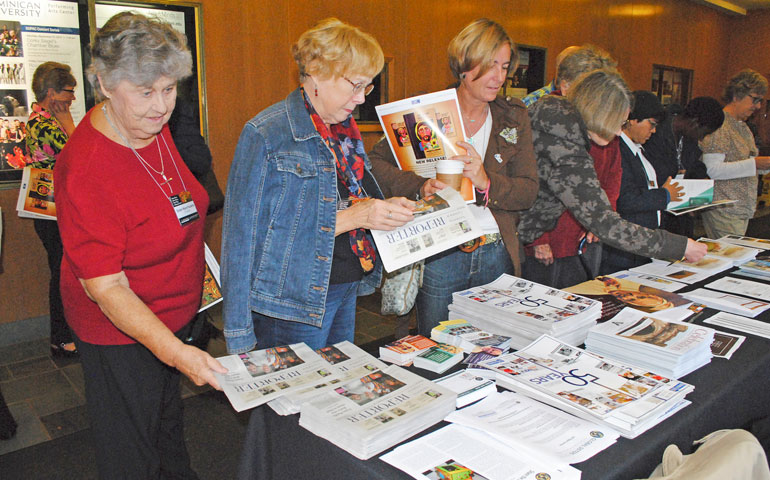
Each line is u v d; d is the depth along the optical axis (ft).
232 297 4.19
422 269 6.26
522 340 4.62
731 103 11.37
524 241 7.10
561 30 19.54
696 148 10.39
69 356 10.12
